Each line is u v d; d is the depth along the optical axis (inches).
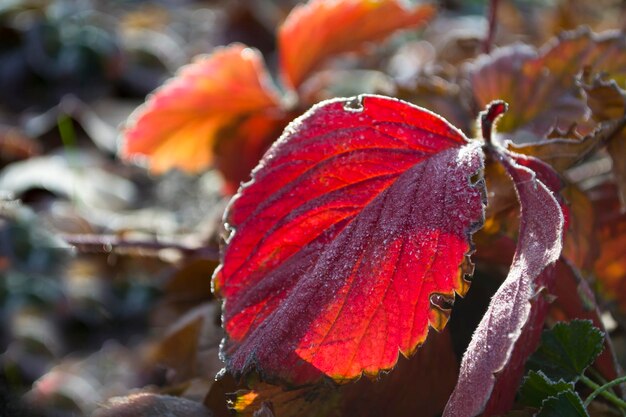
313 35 18.6
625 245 14.7
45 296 18.9
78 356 18.7
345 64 32.2
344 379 12.0
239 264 12.5
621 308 14.6
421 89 16.7
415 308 12.0
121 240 17.2
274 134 18.9
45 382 17.7
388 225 12.3
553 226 11.9
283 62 18.9
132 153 18.8
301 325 12.0
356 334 12.0
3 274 18.4
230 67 18.0
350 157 12.6
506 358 11.4
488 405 11.9
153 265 20.9
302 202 12.6
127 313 20.2
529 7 35.1
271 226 12.6
